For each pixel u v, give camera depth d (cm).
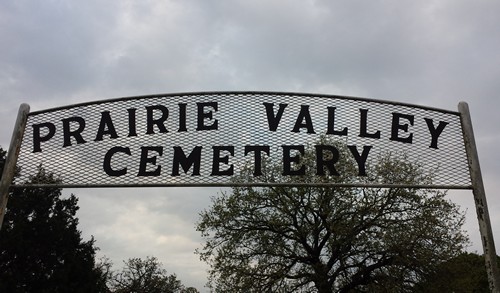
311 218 2167
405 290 1956
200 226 2195
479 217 616
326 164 661
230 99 686
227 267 2084
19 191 3434
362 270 2005
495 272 573
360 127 675
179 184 650
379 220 2020
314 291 2081
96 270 3625
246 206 2178
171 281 5322
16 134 673
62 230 3400
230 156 660
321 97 688
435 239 1966
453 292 1983
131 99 691
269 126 672
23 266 3244
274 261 2134
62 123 689
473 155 650
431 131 675
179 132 673
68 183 659
